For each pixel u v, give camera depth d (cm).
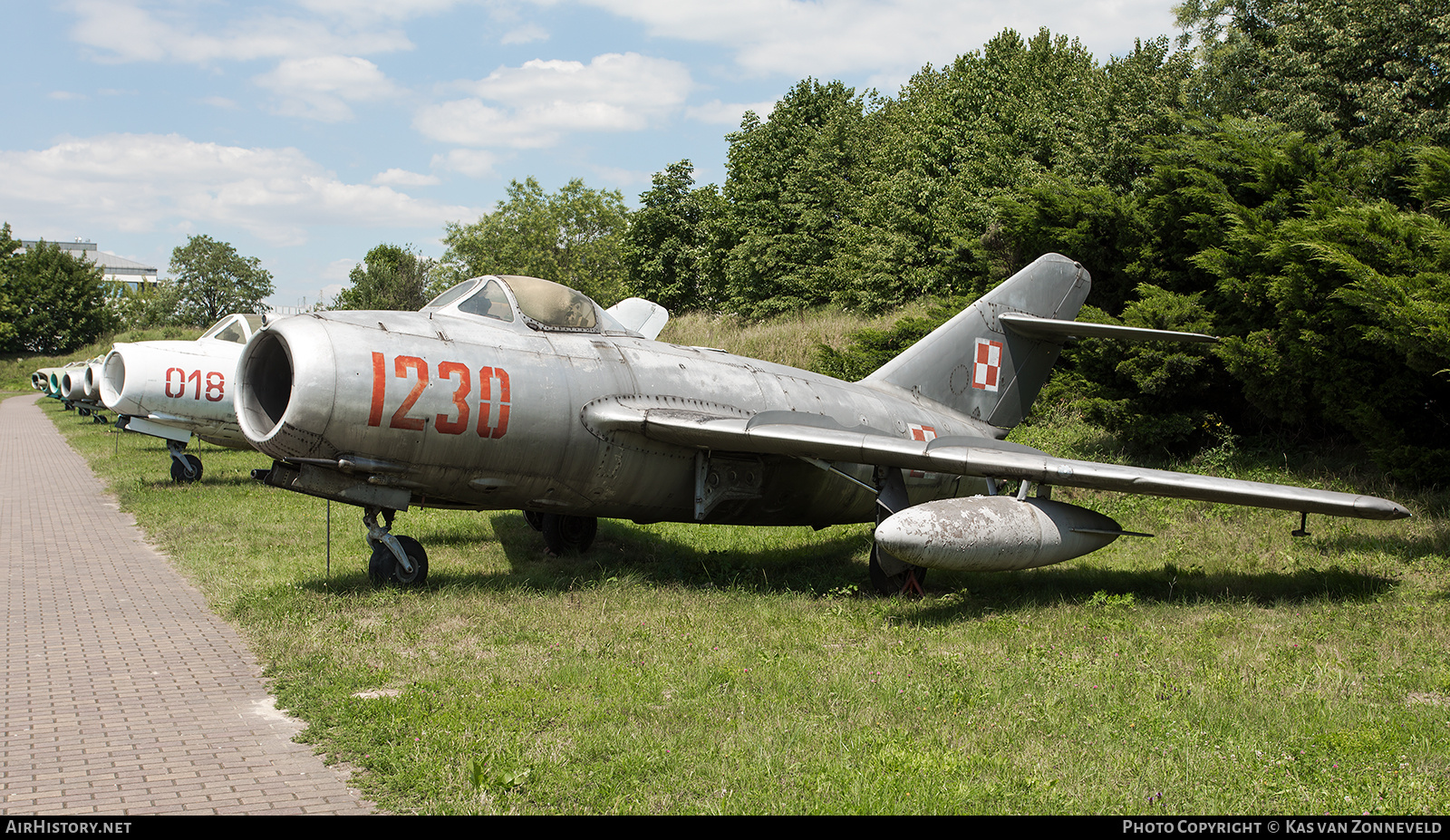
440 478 886
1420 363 1042
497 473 908
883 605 909
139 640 727
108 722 543
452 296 984
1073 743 523
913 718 561
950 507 888
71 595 884
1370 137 1636
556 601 862
